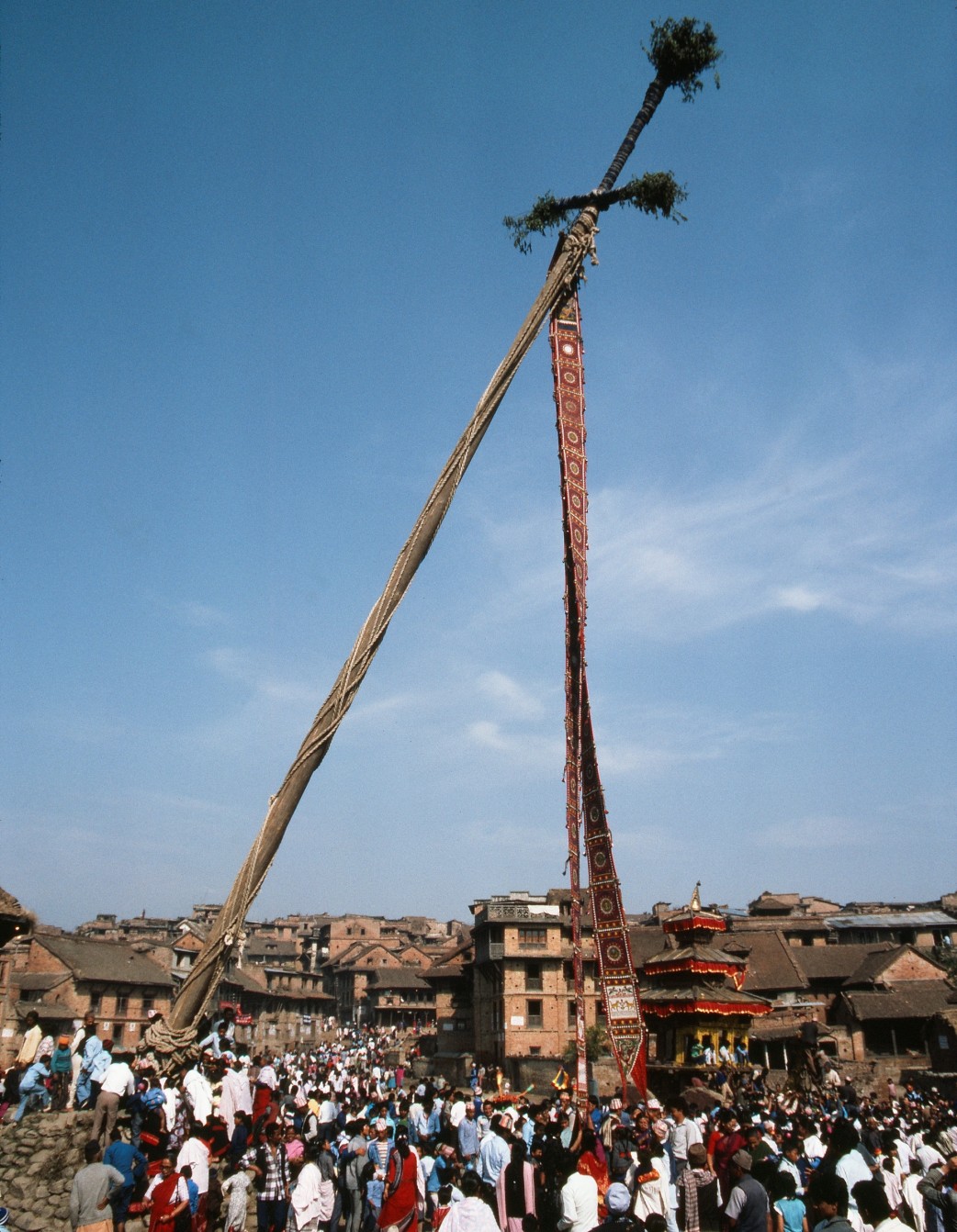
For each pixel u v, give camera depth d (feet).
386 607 56.70
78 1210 42.24
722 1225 50.39
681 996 99.30
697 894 106.83
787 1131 65.82
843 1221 28.58
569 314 78.48
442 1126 81.05
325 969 409.28
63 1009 214.90
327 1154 57.26
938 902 343.05
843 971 224.94
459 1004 244.01
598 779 80.33
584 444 78.18
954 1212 48.52
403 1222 57.82
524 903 212.23
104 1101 51.70
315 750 54.29
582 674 77.87
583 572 77.30
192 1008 52.60
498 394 62.75
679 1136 61.87
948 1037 186.39
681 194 70.74
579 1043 74.59
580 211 71.87
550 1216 56.54
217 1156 58.29
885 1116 93.50
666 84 75.87
